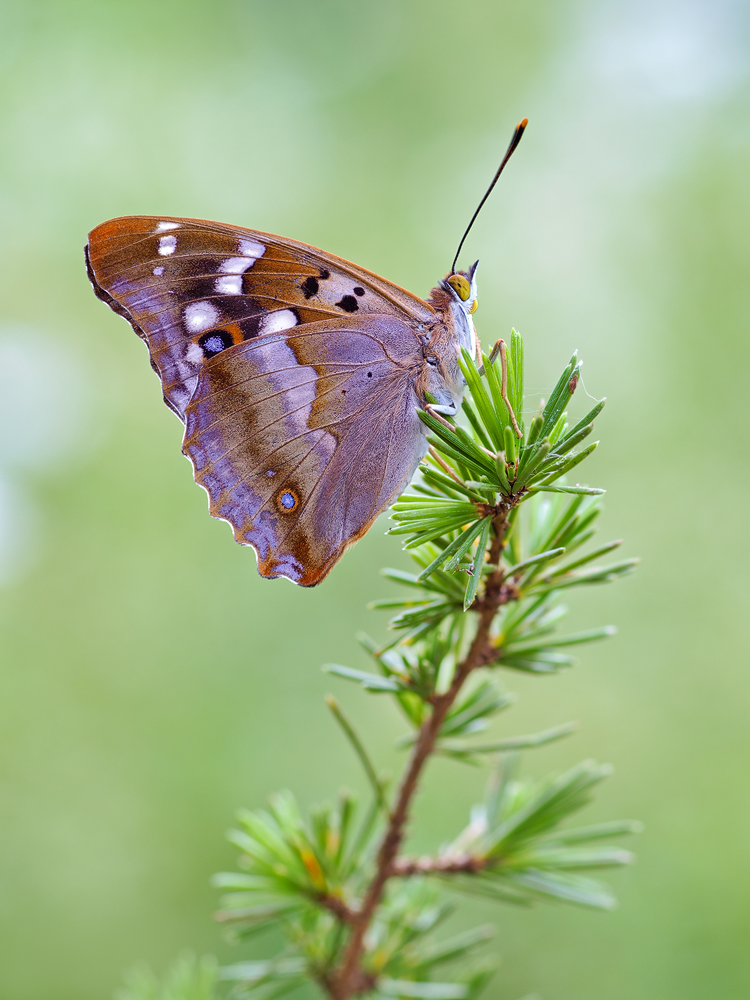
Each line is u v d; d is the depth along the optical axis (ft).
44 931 1.58
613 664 1.58
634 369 1.67
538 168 1.86
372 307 1.31
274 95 2.04
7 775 1.67
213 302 1.31
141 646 1.76
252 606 1.77
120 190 1.95
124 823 1.63
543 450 1.20
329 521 1.32
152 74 1.99
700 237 1.69
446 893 1.51
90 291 1.94
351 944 1.24
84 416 1.91
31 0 1.95
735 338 1.63
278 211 1.98
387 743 1.64
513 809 1.25
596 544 1.59
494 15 1.97
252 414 1.31
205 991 1.26
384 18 2.03
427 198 1.95
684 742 1.55
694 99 1.78
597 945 1.49
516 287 1.78
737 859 1.49
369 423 1.32
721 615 1.57
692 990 1.46
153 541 1.84
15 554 1.82
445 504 1.22
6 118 1.93
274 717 1.69
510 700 1.24
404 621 1.22
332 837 1.24
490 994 1.49
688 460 1.61
